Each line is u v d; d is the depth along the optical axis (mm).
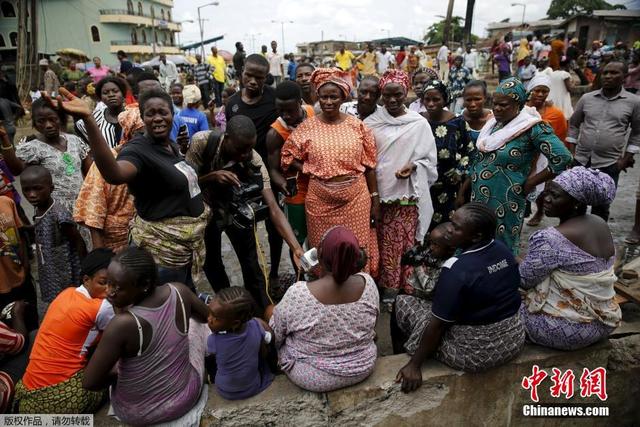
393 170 3115
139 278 1881
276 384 2322
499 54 15586
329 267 2055
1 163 3928
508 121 3012
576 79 14258
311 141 2893
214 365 2479
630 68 10484
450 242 2238
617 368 2621
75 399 2129
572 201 2254
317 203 2961
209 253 2949
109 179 2006
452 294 2135
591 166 4434
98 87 3877
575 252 2275
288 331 2232
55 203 2898
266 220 3438
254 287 3012
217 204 2750
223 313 2051
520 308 2570
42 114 3189
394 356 2502
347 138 2885
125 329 1870
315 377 2186
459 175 3441
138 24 48688
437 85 3311
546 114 4688
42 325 2186
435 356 2436
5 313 2691
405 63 17734
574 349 2467
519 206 3064
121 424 2127
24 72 15609
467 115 3959
